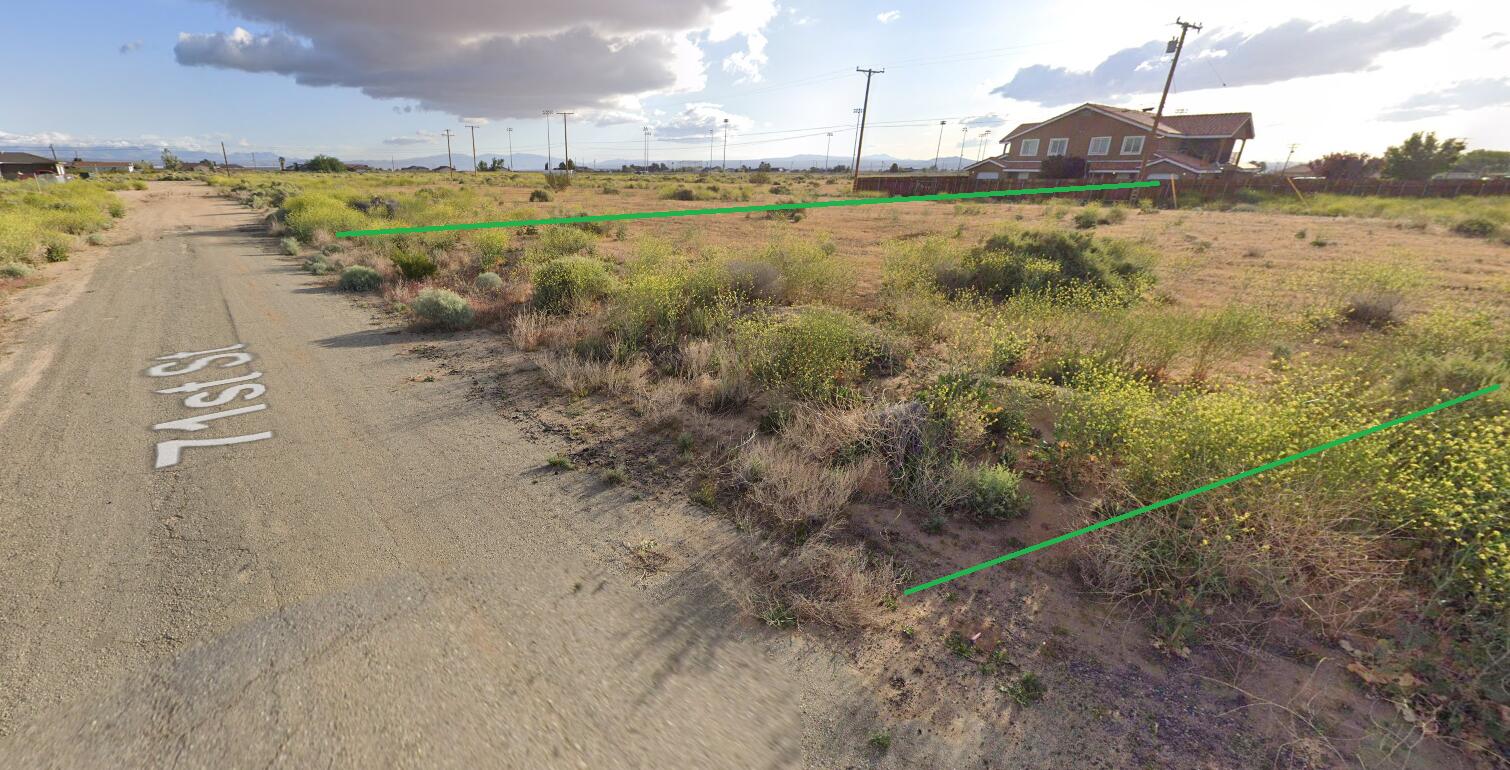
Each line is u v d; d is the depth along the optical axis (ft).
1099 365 18.51
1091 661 9.14
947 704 8.45
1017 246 36.35
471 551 11.69
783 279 32.07
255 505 13.30
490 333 27.94
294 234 64.28
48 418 18.02
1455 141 176.55
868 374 20.34
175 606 10.05
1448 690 8.33
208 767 7.27
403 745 7.58
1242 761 7.59
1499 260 45.52
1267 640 9.36
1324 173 193.88
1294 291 33.35
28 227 52.54
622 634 9.58
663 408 18.21
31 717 7.90
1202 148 163.32
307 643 9.24
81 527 12.36
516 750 7.56
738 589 10.68
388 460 15.52
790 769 7.48
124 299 34.45
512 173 308.81
